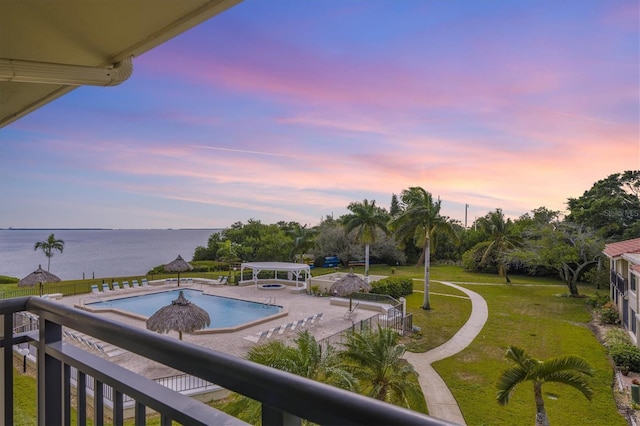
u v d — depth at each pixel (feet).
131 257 223.10
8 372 5.83
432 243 69.36
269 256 119.24
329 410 2.19
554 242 77.46
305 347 24.63
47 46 6.78
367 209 94.07
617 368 36.94
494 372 36.78
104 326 4.21
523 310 63.16
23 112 9.72
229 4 5.60
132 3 5.42
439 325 54.95
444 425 1.80
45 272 70.59
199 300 74.54
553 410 29.32
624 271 56.24
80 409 4.74
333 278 87.10
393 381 26.53
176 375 30.66
